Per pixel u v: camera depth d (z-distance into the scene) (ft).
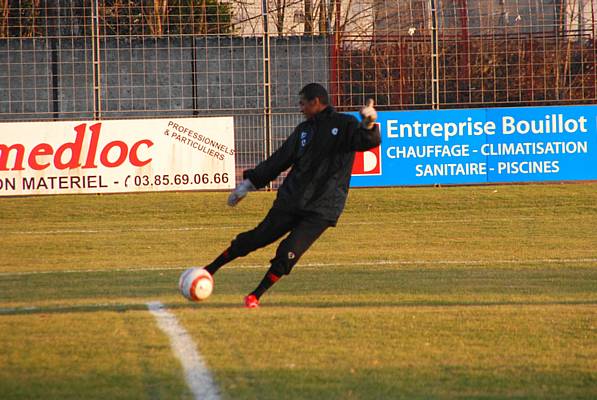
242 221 161.68
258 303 75.10
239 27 200.13
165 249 127.34
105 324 65.26
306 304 77.10
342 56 192.34
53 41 203.00
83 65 198.18
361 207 174.09
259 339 60.34
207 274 72.95
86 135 179.83
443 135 184.65
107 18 206.90
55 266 109.81
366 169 184.55
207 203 179.22
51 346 58.23
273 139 192.34
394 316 68.69
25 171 178.70
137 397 47.70
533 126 185.26
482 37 192.03
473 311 71.46
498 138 185.16
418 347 58.75
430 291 86.38
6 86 201.26
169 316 68.54
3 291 88.17
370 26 194.29
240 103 198.29
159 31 191.72
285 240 72.54
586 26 194.18
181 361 54.65
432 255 117.50
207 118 182.29
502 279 95.45
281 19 213.05
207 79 190.90
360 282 93.45
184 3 204.64
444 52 191.31
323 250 123.85
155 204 178.09
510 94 195.31
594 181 191.62
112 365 53.72
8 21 200.75
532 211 168.55
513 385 50.62
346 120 72.18
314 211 72.13
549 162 185.78
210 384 50.03
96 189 180.65
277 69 194.29
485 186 196.44
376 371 53.01
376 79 192.24
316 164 72.13
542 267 105.29
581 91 192.03
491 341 60.70
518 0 192.85
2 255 121.08
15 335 61.46
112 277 98.78
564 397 48.57
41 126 178.60
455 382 51.03
